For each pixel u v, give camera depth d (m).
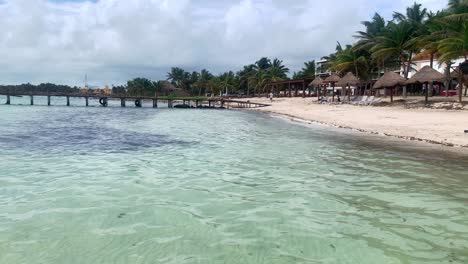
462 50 27.75
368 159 11.03
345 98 47.00
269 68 90.38
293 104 51.66
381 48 40.78
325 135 17.44
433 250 4.69
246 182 8.20
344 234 5.20
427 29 38.50
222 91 101.88
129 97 56.12
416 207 6.44
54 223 5.48
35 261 4.26
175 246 4.73
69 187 7.58
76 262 4.25
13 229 5.22
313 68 87.38
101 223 5.51
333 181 8.30
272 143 14.67
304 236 5.12
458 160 10.76
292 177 8.70
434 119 22.14
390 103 36.00
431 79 30.44
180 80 111.81
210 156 11.63
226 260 4.36
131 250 4.59
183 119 29.88
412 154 11.80
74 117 31.08
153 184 7.95
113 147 13.42
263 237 5.07
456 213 6.12
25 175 8.66
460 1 31.67
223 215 5.97
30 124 23.02
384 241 4.97
